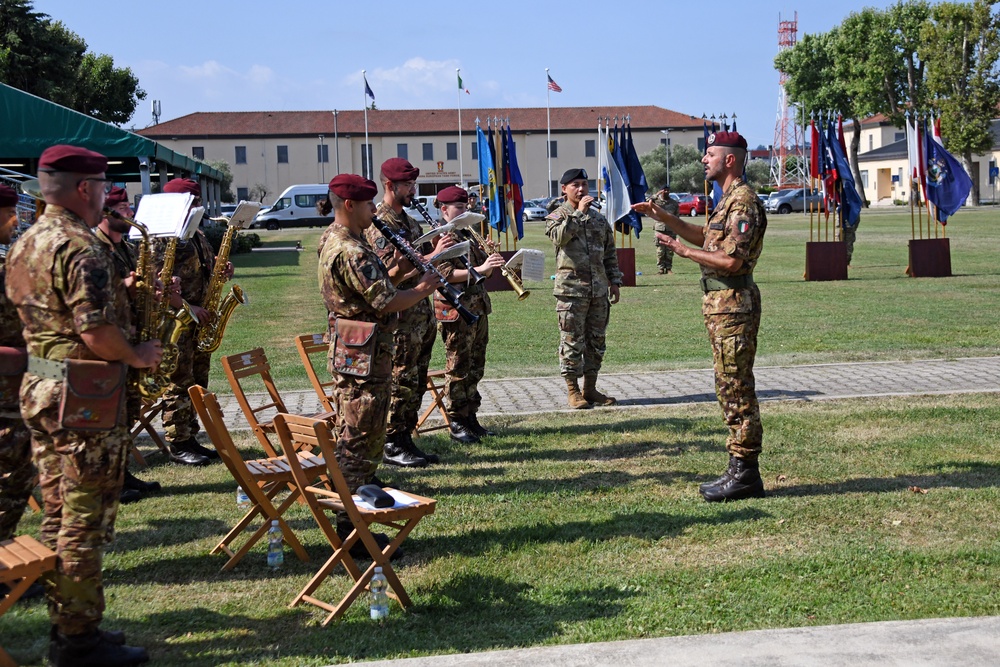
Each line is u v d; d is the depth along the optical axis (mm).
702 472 6832
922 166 20016
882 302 16234
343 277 5223
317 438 4375
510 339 13508
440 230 6246
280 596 4809
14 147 18641
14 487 4766
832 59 71062
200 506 6348
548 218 8914
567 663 3795
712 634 4035
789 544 5328
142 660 4059
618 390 9984
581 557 5246
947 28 56594
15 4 36531
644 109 91188
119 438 3912
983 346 11875
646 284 20234
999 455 6977
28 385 3850
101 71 46344
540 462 7230
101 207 3986
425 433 8266
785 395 9312
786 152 89000
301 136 85000
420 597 4727
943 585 4688
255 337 14023
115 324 3793
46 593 3955
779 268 23094
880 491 6223
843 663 3730
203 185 36719
